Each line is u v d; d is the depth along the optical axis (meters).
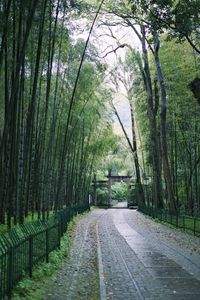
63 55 21.70
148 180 46.34
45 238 10.78
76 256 13.47
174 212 25.19
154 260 12.82
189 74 25.56
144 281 9.73
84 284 9.47
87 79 24.59
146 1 14.46
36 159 19.47
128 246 16.30
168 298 8.12
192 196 31.20
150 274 10.57
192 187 31.17
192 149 31.30
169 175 27.95
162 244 16.91
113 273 10.72
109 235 20.61
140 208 43.34
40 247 10.10
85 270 11.18
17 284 7.59
